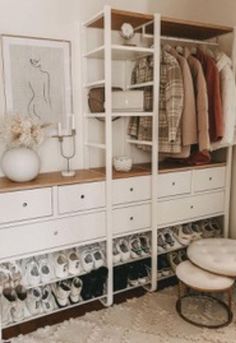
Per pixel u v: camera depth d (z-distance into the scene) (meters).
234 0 2.46
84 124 2.40
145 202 2.29
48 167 2.33
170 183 2.37
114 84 2.50
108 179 2.09
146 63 2.38
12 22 2.08
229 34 2.52
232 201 2.70
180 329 1.95
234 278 1.98
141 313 2.12
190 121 2.24
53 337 1.89
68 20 2.26
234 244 2.25
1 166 2.06
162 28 2.32
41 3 2.15
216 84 2.26
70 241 2.05
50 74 2.23
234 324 1.99
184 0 2.74
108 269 2.18
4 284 1.94
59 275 2.05
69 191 2.00
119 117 2.54
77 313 2.13
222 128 2.29
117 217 2.19
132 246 2.38
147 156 2.72
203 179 2.51
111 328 1.97
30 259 2.09
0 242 1.83
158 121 2.26
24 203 1.87
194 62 2.29
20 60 2.12
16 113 2.09
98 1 2.35
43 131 2.12
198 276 1.96
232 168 2.66
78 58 2.32
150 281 2.40
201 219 2.64
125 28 2.14
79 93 2.37
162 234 2.53
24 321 1.95
